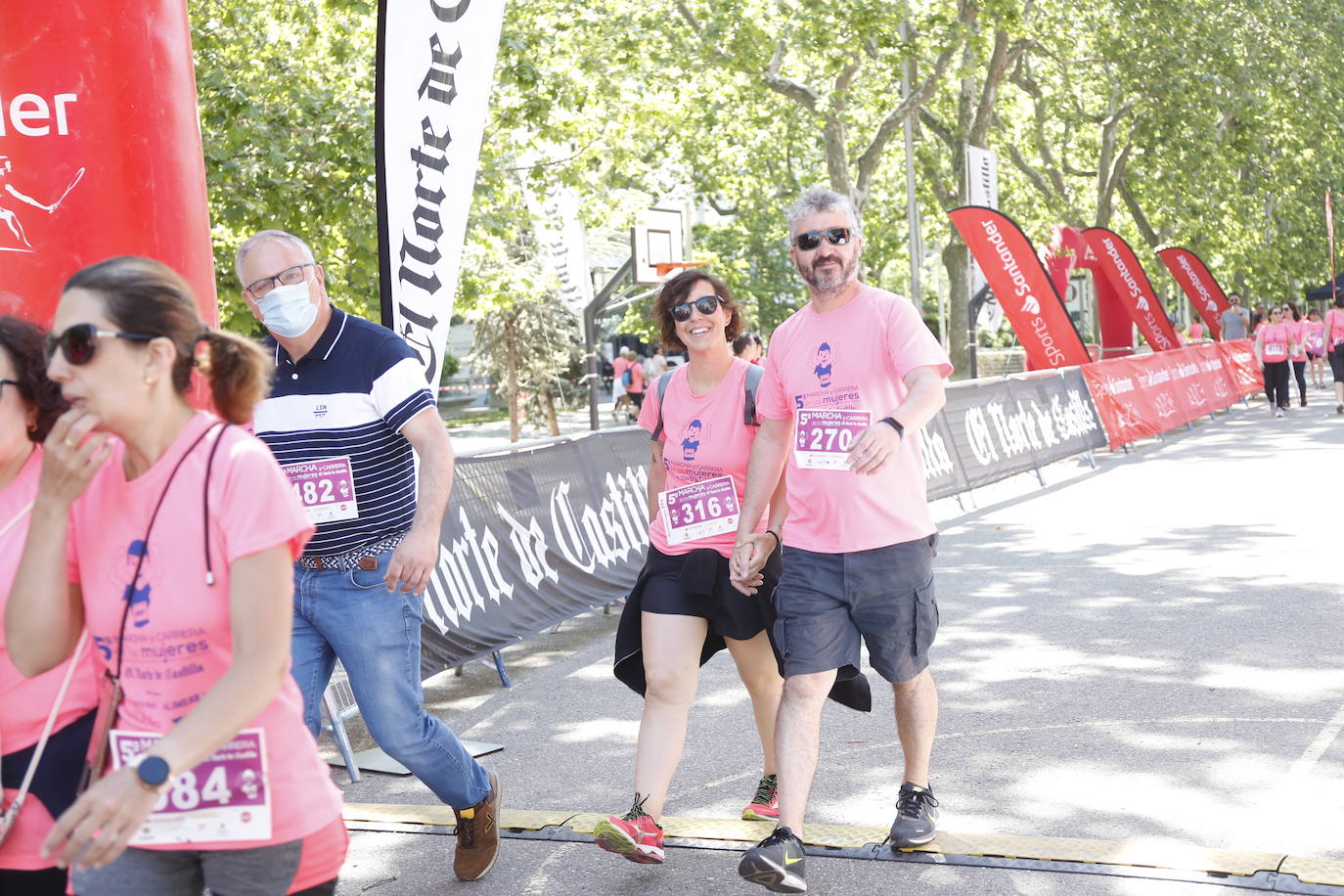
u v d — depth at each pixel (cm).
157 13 407
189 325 211
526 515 723
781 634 388
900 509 385
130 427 210
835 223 385
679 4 2330
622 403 3073
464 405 4125
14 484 240
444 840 446
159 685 214
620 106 1609
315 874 227
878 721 562
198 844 218
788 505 395
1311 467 1349
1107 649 658
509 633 681
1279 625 686
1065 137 3612
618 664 422
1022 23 2631
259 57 1356
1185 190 3400
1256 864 378
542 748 556
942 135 2966
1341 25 3438
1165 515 1084
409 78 570
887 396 387
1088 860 390
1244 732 512
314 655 380
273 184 1227
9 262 390
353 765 528
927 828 404
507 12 1492
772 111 2750
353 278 1296
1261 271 4325
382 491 376
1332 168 4194
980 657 657
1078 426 1513
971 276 2342
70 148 390
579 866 416
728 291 428
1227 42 3244
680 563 414
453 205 572
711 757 524
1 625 232
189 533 209
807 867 401
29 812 236
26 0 385
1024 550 968
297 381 375
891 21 2170
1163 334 2248
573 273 2519
